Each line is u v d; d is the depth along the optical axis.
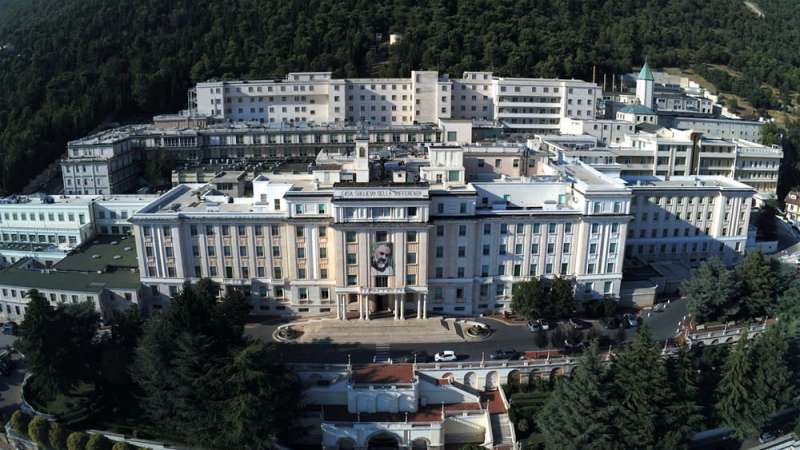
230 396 100.25
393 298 133.88
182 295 109.31
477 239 132.00
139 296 134.00
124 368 109.88
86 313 114.25
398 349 122.12
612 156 191.38
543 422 100.25
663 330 131.12
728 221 165.12
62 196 172.38
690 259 166.25
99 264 145.12
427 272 131.38
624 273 151.38
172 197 148.00
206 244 132.88
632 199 159.12
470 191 128.62
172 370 101.69
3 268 155.12
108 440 103.19
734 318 137.88
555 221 132.38
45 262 157.75
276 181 142.88
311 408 109.75
